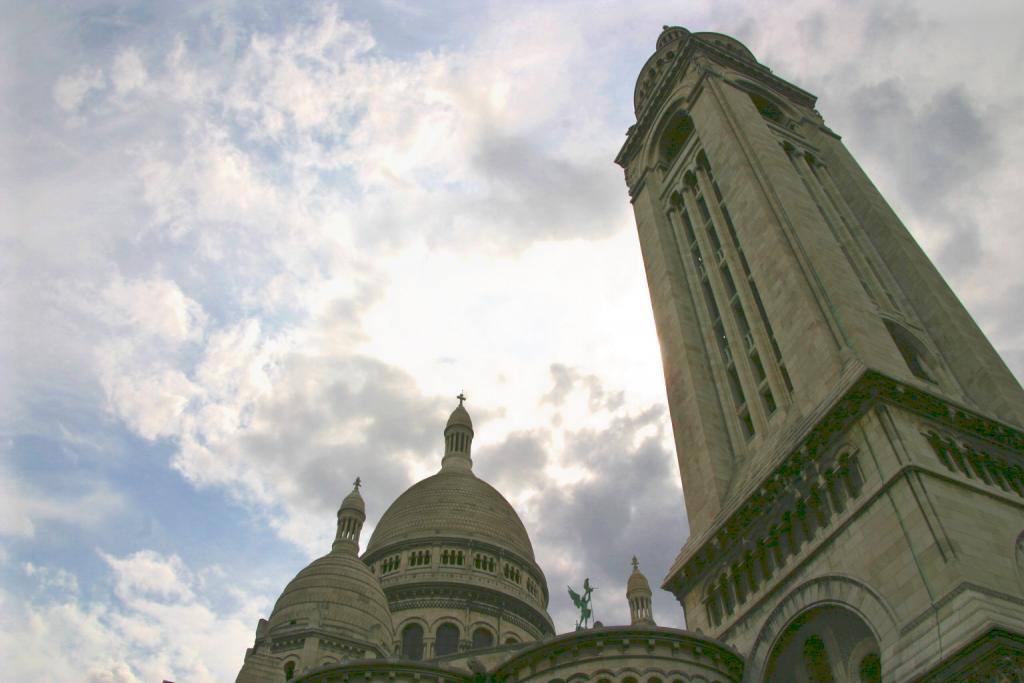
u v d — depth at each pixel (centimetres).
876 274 4409
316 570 6975
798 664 3056
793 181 4462
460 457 10881
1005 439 3166
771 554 3316
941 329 4012
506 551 8931
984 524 2684
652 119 6250
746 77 5953
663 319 5034
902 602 2600
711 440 4134
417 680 3575
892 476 2800
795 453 3253
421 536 8844
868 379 3030
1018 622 2331
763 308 4297
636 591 7638
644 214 5841
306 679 3638
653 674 3138
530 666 3325
